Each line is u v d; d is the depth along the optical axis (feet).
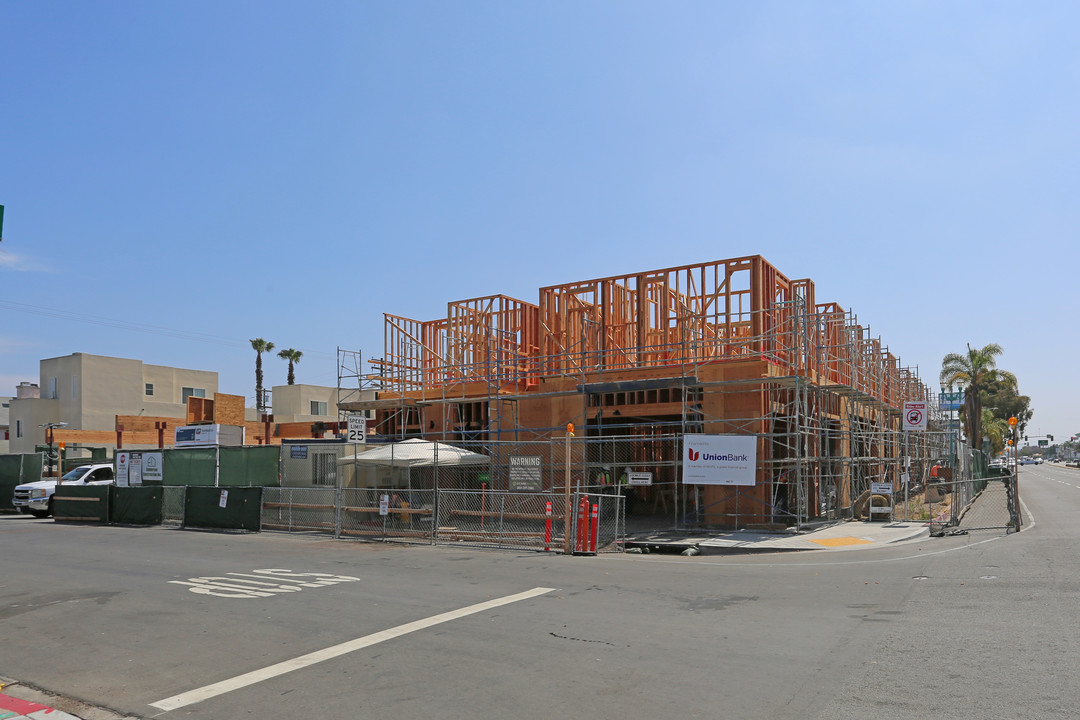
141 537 70.54
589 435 85.97
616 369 75.51
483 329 94.12
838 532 63.72
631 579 42.32
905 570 42.52
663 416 85.30
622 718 19.80
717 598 35.96
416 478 84.53
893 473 100.42
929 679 22.04
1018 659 23.65
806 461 66.95
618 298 83.66
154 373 188.55
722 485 66.59
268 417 162.61
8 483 108.68
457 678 23.73
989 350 213.66
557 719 19.92
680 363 70.85
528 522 68.18
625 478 89.81
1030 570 39.73
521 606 34.76
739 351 76.69
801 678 22.62
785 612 32.24
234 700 22.61
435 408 95.40
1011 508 61.05
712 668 23.97
